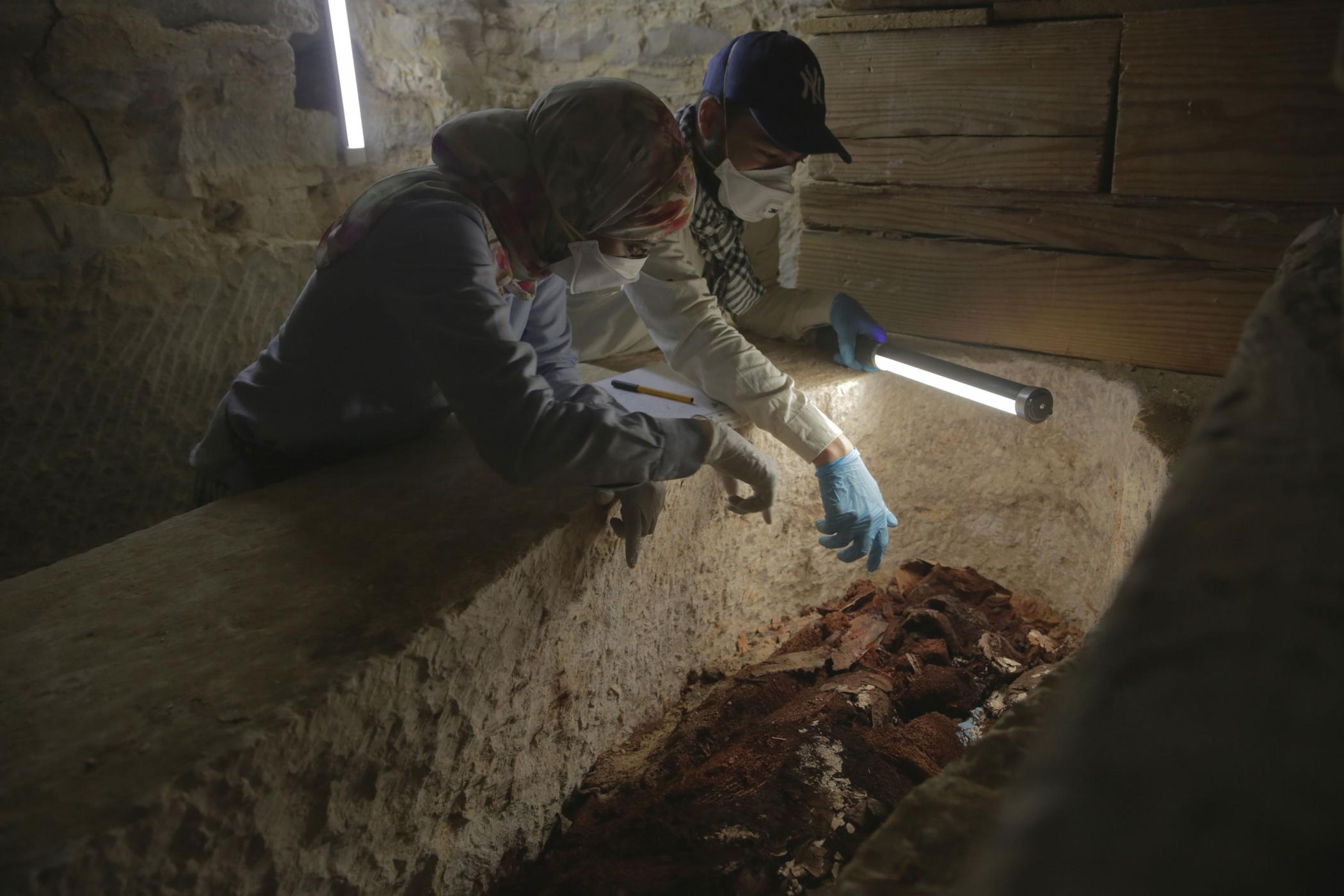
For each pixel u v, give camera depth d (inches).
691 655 78.5
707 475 73.0
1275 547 15.0
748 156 75.2
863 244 91.7
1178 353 80.8
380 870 48.2
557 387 69.6
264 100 109.6
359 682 42.6
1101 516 83.4
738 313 91.4
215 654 43.9
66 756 37.0
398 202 52.9
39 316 94.0
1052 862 11.0
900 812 28.2
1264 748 11.6
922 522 96.2
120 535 91.4
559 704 61.6
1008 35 78.7
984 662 81.0
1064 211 81.7
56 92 93.1
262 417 61.7
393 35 121.9
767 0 111.7
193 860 36.8
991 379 71.7
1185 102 73.6
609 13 120.2
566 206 52.2
